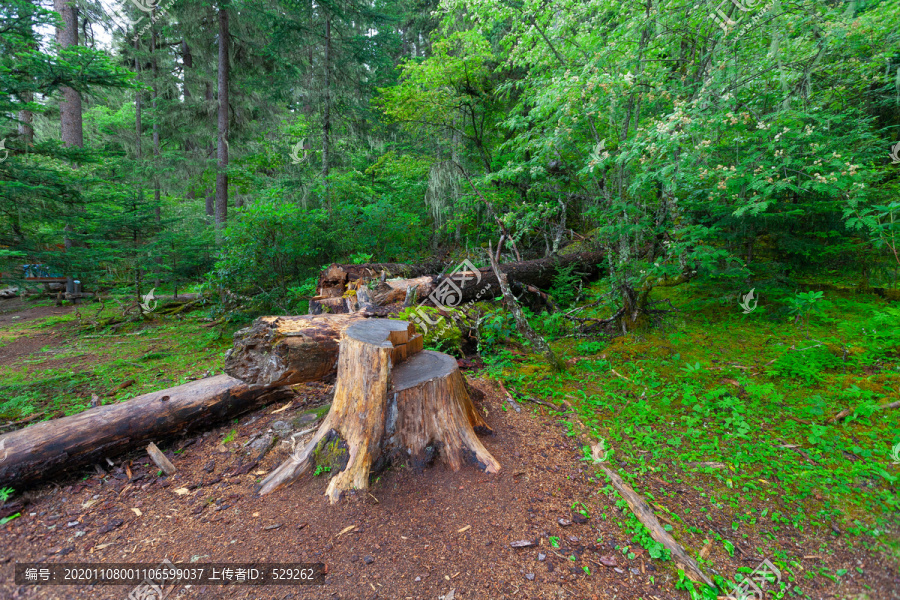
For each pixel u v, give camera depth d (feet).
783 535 6.25
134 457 9.29
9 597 5.63
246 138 50.14
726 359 12.69
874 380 10.05
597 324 16.51
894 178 14.83
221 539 6.72
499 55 24.32
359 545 6.46
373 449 7.92
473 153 32.91
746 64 13.11
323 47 39.96
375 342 8.13
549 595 5.46
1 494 7.56
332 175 31.24
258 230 21.94
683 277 18.85
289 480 8.04
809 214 15.20
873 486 6.88
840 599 5.13
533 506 7.13
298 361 9.88
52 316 29.07
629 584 5.59
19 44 19.33
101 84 21.53
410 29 49.85
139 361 17.13
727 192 12.91
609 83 13.57
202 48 44.93
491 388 11.62
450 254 31.07
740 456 8.10
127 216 25.55
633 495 7.15
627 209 14.32
